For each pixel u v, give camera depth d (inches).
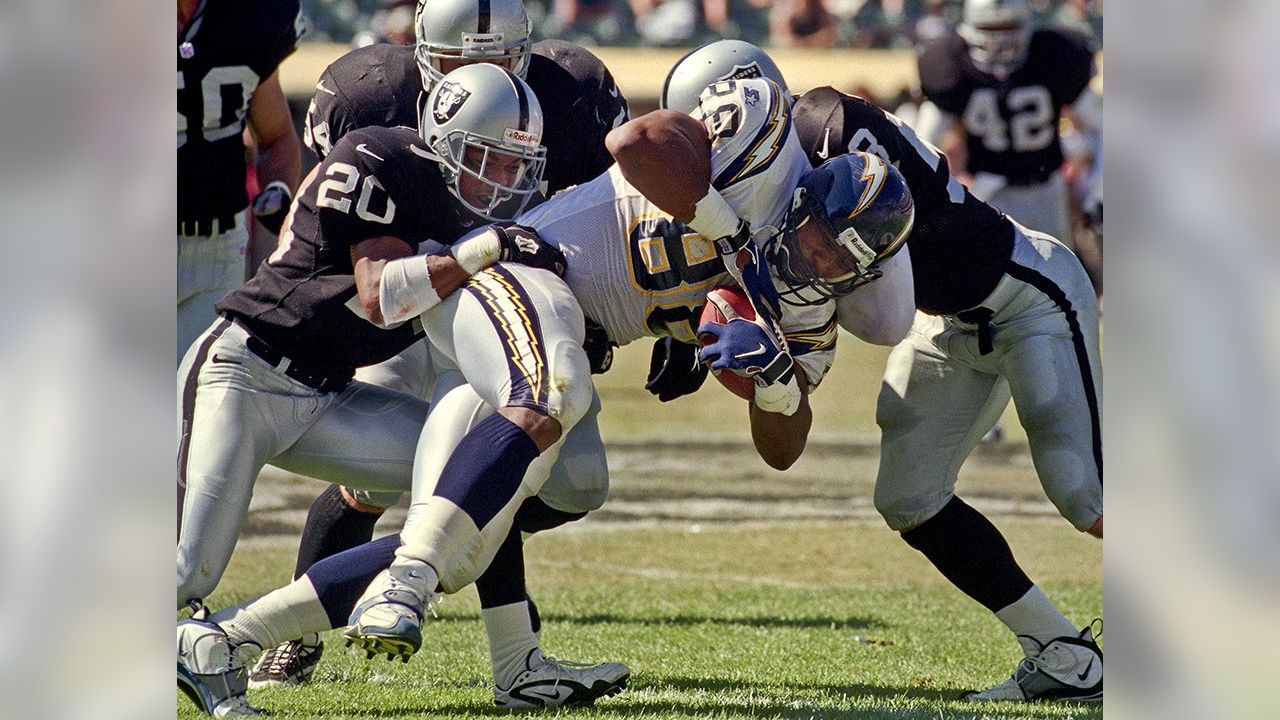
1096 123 1056.2
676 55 2268.7
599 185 452.8
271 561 730.8
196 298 648.4
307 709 450.6
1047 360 502.9
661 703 461.1
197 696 427.2
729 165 429.1
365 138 451.8
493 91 444.8
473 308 427.2
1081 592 692.7
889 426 528.4
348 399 478.9
